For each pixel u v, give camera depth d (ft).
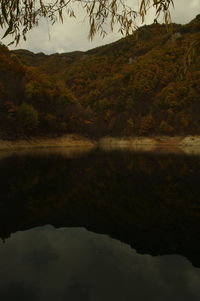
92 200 44.45
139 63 534.78
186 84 383.65
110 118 463.01
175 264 21.25
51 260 22.21
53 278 19.12
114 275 19.48
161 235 27.99
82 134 332.60
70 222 32.65
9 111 228.43
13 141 224.74
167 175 72.84
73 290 17.31
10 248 24.81
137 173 77.77
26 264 21.45
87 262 21.80
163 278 18.95
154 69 476.13
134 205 41.16
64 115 311.88
